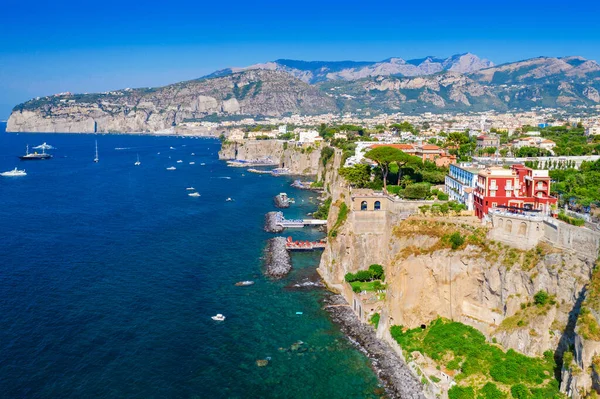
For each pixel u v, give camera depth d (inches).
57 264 6761.8
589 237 3828.7
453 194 6491.1
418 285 4921.3
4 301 5506.9
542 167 7657.5
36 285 5994.1
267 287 6097.4
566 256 3964.1
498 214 4655.5
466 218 5349.4
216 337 4845.0
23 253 7219.5
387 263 5718.5
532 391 3617.1
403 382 4158.5
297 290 6028.5
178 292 5876.0
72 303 5506.9
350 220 6259.8
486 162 7529.5
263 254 7308.1
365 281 5856.3
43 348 4552.2
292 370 4323.3
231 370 4308.6
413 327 4845.0
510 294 4279.0
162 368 4311.0
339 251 6235.2
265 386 4099.4
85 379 4119.1
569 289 3855.8
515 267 4293.8
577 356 3390.7
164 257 7121.1
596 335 3304.6
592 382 3233.3
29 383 4035.4
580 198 5506.9
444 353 4269.2
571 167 7495.1
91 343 4670.3
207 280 6269.7
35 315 5187.0
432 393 3944.4
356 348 4692.4
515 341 4040.4
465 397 3742.6
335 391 4052.7
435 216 5546.3
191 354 4534.9
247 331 4977.9
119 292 5841.5
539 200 5201.8
